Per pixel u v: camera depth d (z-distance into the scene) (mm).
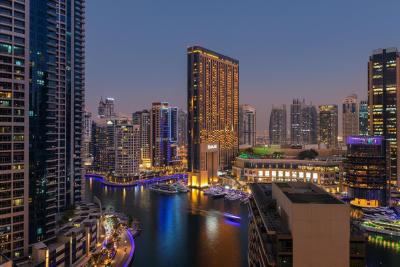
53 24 171375
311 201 96125
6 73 144500
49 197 162125
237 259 180875
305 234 91500
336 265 91188
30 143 153500
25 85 150250
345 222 91250
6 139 143625
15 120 146375
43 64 164375
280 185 125188
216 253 189875
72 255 158875
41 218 156000
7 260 107438
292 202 94688
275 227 99375
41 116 160750
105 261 164875
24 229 147625
